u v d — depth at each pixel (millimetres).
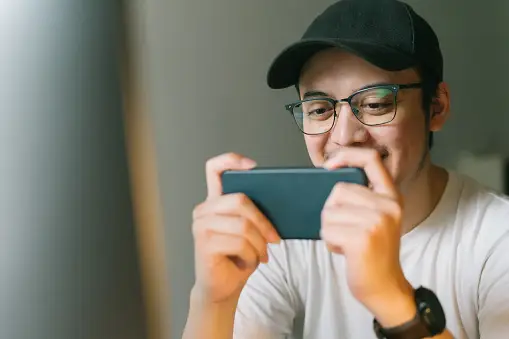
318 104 918
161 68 1252
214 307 735
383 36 911
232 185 663
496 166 1874
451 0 1896
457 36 1920
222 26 1392
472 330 878
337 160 662
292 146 1561
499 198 930
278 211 656
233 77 1420
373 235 601
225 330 751
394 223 614
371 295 621
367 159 651
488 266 841
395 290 623
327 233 623
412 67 904
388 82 878
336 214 620
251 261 670
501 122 2000
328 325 960
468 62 1949
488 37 1969
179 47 1294
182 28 1299
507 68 2000
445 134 1942
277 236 666
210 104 1369
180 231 1313
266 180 649
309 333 983
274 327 957
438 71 965
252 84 1466
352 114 890
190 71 1322
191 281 1322
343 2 990
